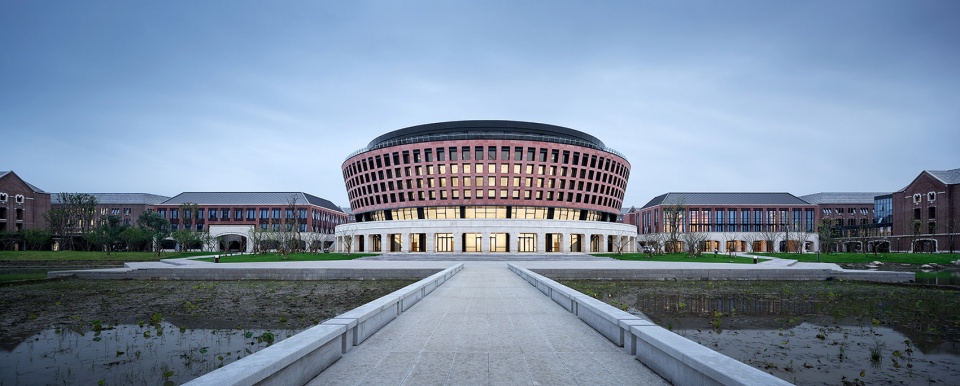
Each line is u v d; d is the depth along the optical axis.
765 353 12.86
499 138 86.19
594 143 101.62
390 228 83.69
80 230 101.81
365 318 10.51
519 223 80.69
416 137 90.75
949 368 11.51
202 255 69.94
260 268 37.75
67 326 16.92
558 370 8.23
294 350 6.83
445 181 87.12
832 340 14.53
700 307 21.47
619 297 25.00
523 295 19.84
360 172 96.38
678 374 7.16
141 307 21.50
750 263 49.97
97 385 10.21
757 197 122.56
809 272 35.97
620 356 9.22
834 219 112.88
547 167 87.88
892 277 35.97
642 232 136.12
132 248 88.31
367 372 8.03
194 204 109.94
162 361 11.99
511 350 9.71
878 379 10.59
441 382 7.48
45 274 44.28
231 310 20.30
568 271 35.47
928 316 19.22
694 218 119.00
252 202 119.94
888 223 110.19
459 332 11.60
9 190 96.81
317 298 24.47
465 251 84.38
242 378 5.47
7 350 13.30
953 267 55.44
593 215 97.38
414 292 17.05
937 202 94.31
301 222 117.88
